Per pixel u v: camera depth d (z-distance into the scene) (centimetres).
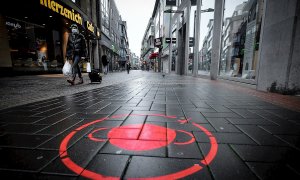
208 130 185
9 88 516
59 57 1398
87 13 1727
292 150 140
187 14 1639
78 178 102
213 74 992
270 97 395
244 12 671
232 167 114
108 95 425
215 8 945
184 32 1903
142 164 117
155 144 149
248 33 632
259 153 134
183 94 444
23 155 129
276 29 442
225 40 859
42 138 162
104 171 109
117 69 4553
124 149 140
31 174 105
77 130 183
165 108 288
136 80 981
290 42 396
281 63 429
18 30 1040
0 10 848
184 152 135
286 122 214
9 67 905
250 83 590
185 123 209
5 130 183
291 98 382
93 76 748
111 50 3244
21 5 816
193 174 106
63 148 141
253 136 169
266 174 106
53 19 1120
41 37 1228
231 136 169
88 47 1875
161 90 527
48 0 897
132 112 261
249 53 621
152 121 216
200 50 1287
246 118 231
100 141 155
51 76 1080
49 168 112
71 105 308
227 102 340
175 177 103
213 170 110
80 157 126
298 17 380
